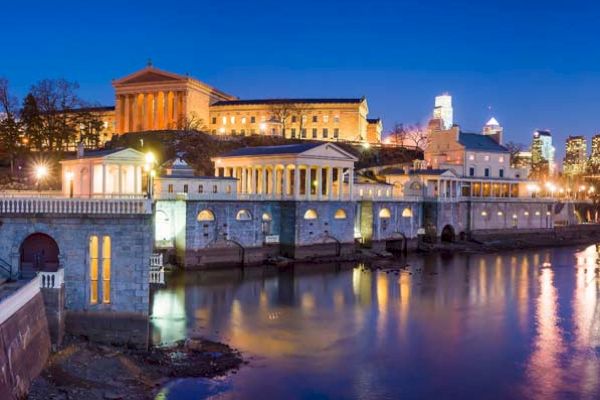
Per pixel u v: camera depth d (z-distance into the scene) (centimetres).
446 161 14300
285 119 18375
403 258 10431
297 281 7800
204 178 9775
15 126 12212
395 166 15638
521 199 13750
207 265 8606
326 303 6456
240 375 4059
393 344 4928
